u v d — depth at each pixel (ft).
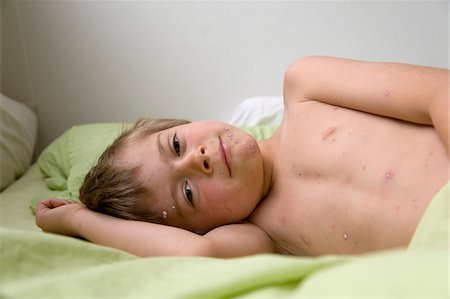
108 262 2.33
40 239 2.30
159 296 1.84
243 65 5.20
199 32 5.14
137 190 3.12
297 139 3.10
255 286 1.80
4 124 4.72
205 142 3.09
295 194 3.03
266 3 5.03
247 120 4.88
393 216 2.50
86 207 3.26
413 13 4.92
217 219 3.08
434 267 1.49
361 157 2.71
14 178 4.74
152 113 5.36
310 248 2.94
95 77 5.30
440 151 2.47
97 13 5.13
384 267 1.55
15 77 5.32
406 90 2.61
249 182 3.04
